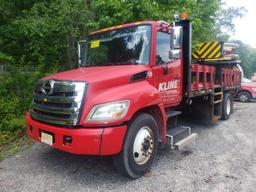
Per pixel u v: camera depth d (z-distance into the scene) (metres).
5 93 6.87
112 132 3.27
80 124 3.28
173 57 4.23
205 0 9.67
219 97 7.34
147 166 3.88
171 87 4.71
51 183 3.61
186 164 4.31
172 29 4.24
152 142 3.96
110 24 7.51
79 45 5.29
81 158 4.54
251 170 4.08
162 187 3.52
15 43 8.52
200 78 6.00
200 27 9.13
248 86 13.98
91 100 3.32
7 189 3.43
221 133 6.41
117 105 3.34
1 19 8.61
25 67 7.85
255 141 5.70
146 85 3.94
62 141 3.38
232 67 8.81
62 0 7.79
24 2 8.77
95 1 7.81
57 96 3.51
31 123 3.92
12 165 4.23
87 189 3.45
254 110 10.55
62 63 8.84
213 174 3.92
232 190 3.43
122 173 3.74
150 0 7.72
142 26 4.37
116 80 3.62
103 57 4.75
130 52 4.38
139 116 3.74
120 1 7.41
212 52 7.55
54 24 7.83
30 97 7.05
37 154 4.75
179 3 8.45
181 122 7.43
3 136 5.65
